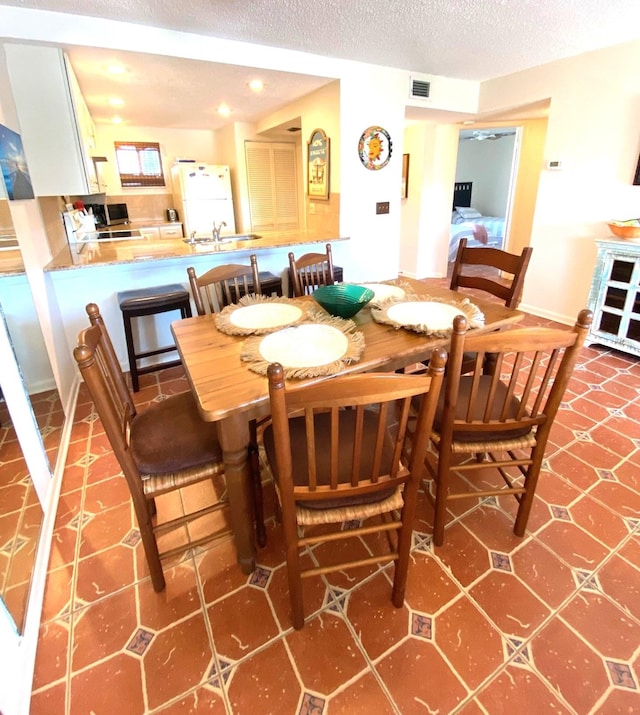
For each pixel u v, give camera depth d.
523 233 5.20
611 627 1.25
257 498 1.54
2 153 1.80
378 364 1.34
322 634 1.25
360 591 1.38
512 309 1.82
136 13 2.29
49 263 2.49
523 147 4.98
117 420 1.16
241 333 1.59
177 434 1.39
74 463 2.04
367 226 3.84
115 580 1.44
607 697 1.08
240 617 1.31
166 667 1.18
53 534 1.62
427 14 2.40
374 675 1.15
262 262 3.30
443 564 1.47
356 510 1.18
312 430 0.98
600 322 3.15
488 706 1.07
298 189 5.61
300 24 2.51
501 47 3.01
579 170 3.44
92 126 3.85
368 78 3.39
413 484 1.16
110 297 2.89
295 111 4.01
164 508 1.76
